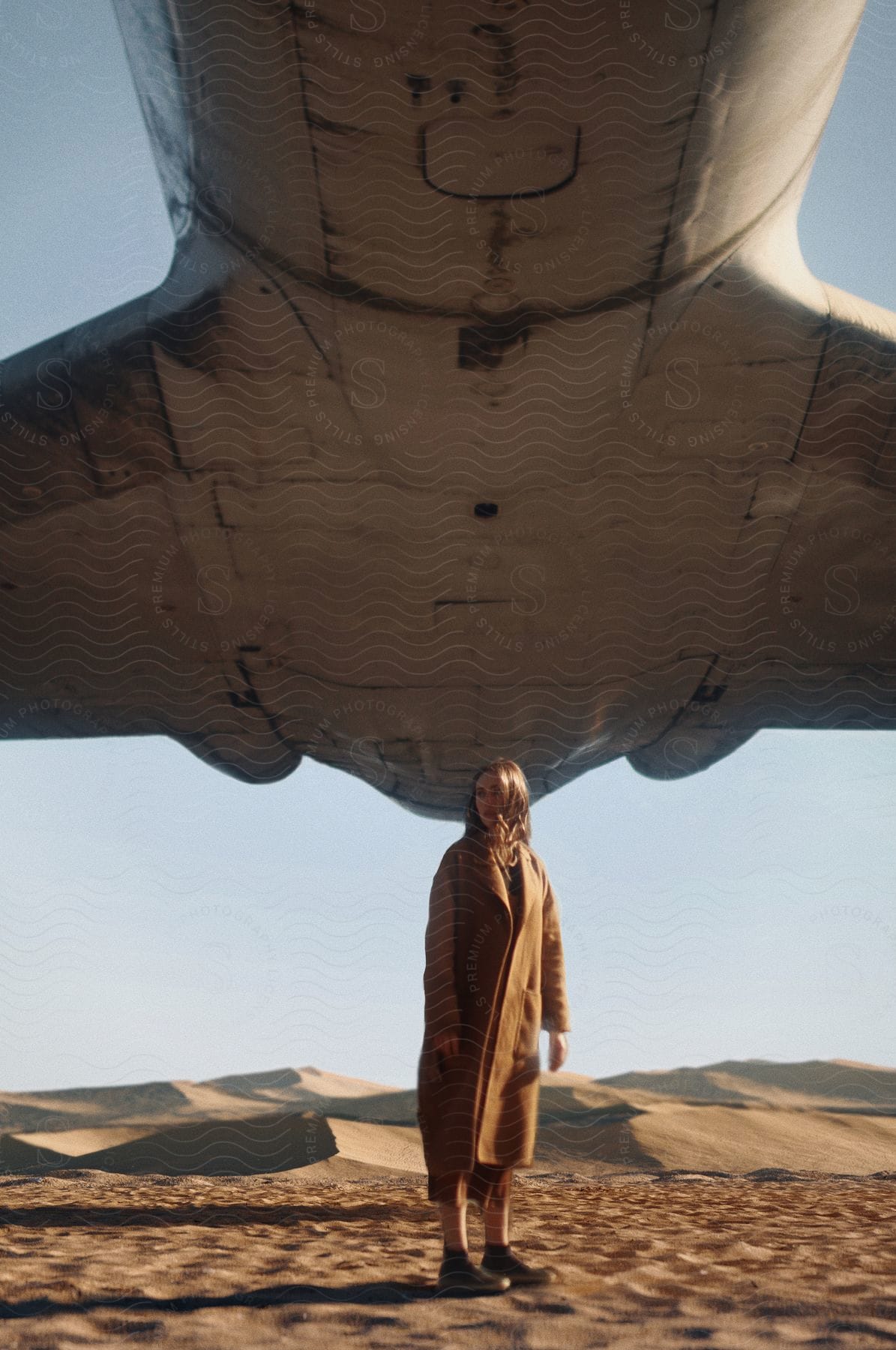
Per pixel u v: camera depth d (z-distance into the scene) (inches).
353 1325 111.4
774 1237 186.1
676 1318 113.3
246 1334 107.9
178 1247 172.2
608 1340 104.0
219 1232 197.0
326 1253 165.5
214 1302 124.1
